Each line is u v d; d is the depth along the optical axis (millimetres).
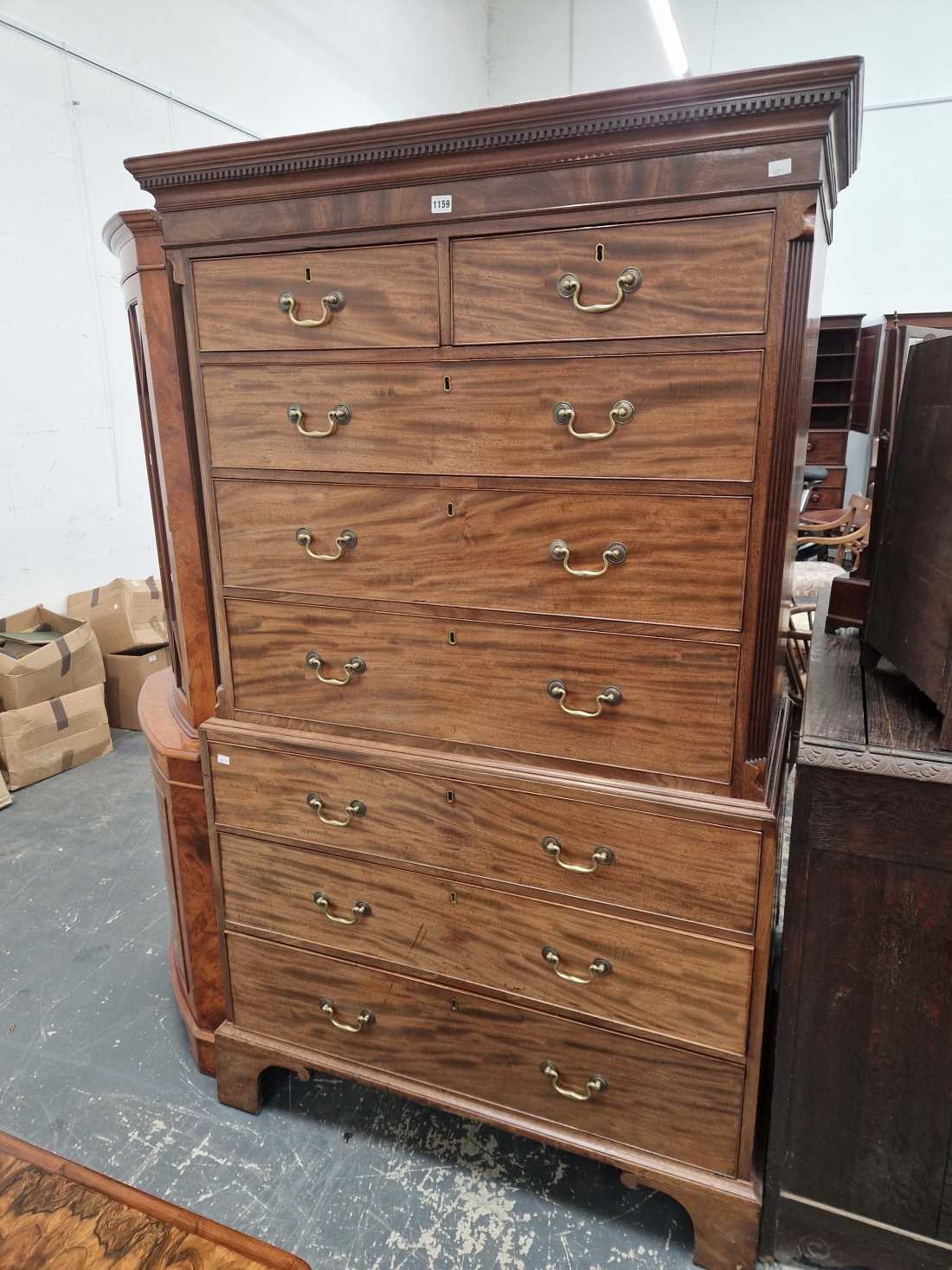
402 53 5539
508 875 1248
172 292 1319
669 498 1032
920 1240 1157
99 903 2223
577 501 1079
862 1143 1148
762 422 966
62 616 3199
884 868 1044
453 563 1174
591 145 956
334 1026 1444
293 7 4383
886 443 1326
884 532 1321
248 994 1515
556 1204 1365
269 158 1101
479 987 1315
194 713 1533
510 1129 1333
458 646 1206
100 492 3535
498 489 1117
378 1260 1269
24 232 3076
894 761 1000
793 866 1080
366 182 1074
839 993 1103
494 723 1215
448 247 1059
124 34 3363
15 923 2137
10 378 3098
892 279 5836
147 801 2805
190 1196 1373
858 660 1381
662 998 1191
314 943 1428
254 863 1441
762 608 1020
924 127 5512
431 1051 1383
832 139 918
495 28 6762
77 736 3061
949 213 5598
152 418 1452
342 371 1166
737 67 5898
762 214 915
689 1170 1230
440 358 1102
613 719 1138
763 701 1052
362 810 1323
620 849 1162
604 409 1036
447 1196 1378
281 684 1357
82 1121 1524
